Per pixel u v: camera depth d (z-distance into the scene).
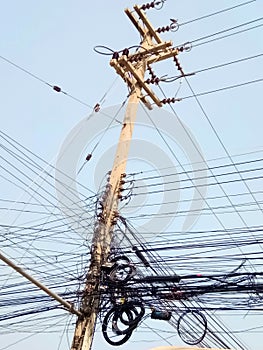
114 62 12.34
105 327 9.28
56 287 9.77
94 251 9.96
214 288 8.80
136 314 9.28
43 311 9.65
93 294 9.47
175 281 9.07
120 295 9.37
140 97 12.45
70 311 9.23
